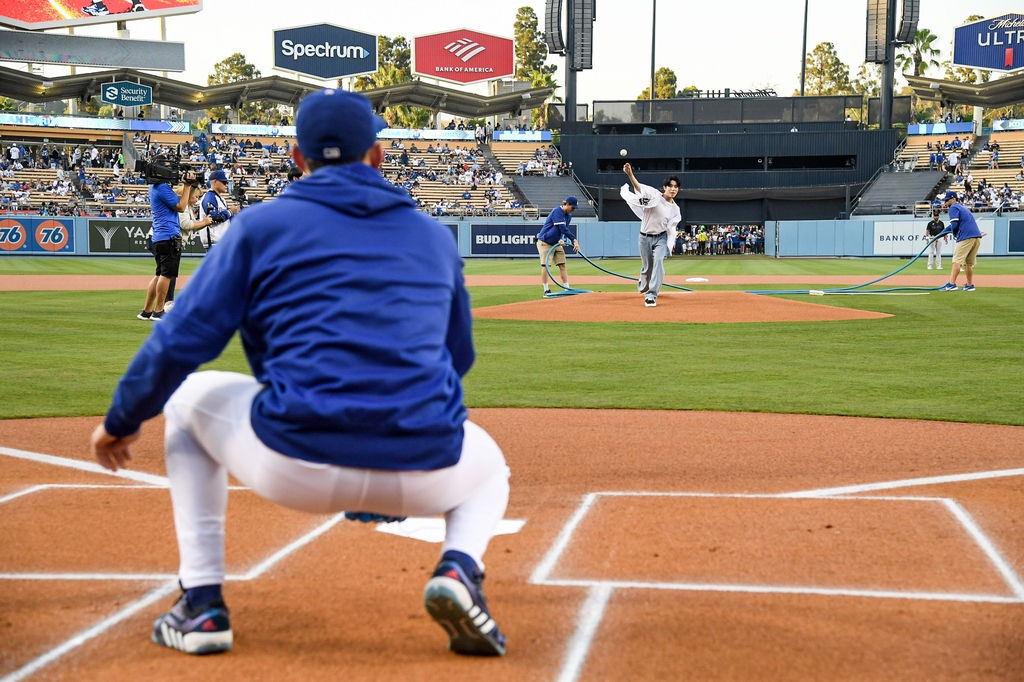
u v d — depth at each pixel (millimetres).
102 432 2510
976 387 7715
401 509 2453
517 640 2713
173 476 2615
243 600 3057
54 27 47156
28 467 5016
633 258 41562
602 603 3016
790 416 6531
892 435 5863
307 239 2375
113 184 43344
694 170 49406
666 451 5430
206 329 2352
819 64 101500
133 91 48750
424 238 2506
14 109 74562
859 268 30359
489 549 3600
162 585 3201
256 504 4234
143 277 23453
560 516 4066
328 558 3504
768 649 2650
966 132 51656
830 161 49312
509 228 40656
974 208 41250
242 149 49312
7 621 2859
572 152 49438
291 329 2354
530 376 8438
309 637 2740
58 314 13562
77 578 3270
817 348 10336
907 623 2848
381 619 2889
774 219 48062
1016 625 2836
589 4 50250
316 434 2289
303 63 52531
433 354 2428
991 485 4629
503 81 60844
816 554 3525
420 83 52562
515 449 5488
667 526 3904
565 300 15555
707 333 11750
